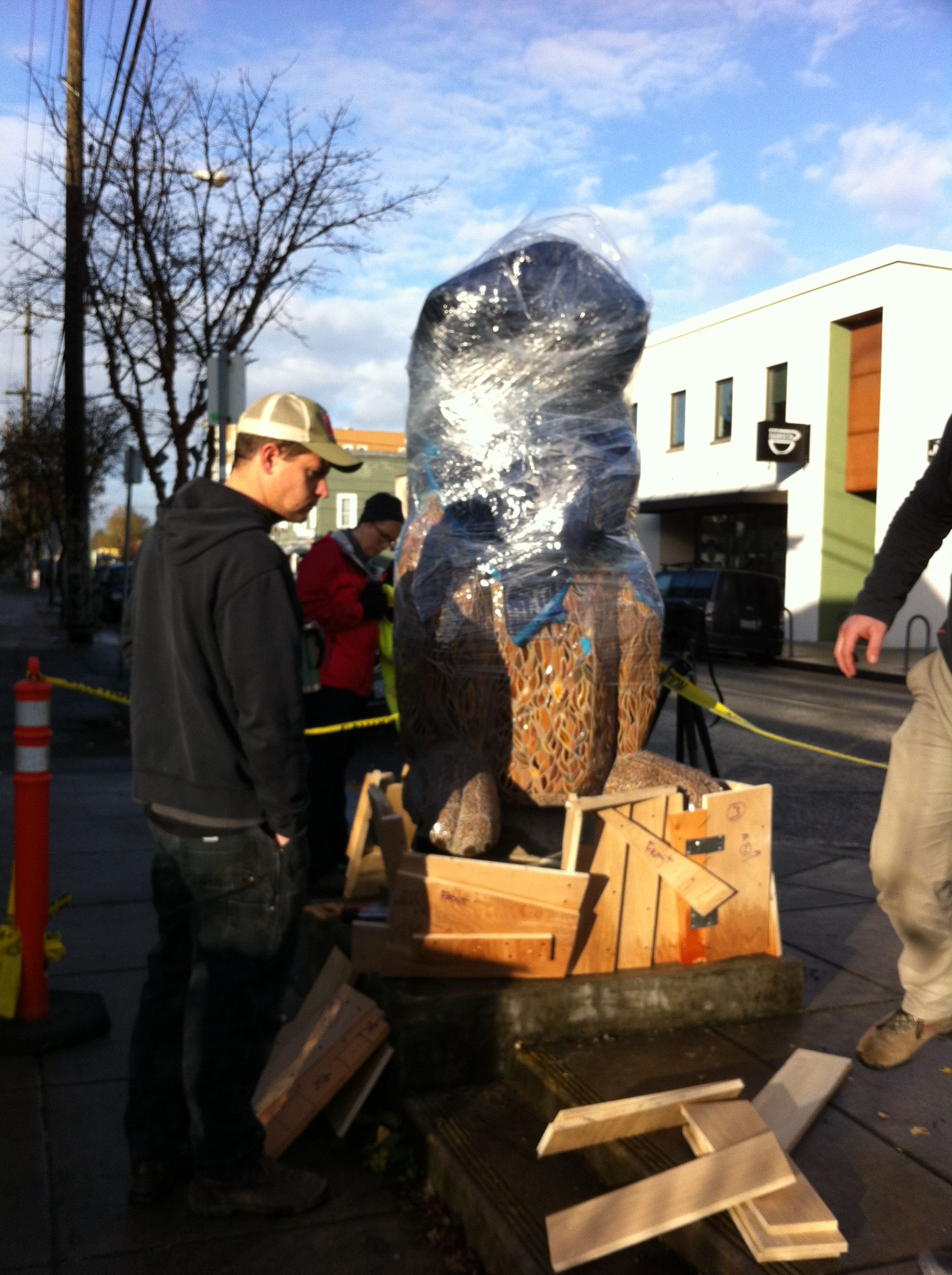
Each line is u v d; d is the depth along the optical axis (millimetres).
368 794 3842
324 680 4781
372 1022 3018
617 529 3539
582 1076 2885
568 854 3111
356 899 3975
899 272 22031
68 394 20125
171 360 12344
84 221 13148
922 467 22547
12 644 21375
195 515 2463
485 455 3393
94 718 11531
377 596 4758
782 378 25156
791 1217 2236
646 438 29828
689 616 17578
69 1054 3459
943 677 2393
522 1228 2387
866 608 2574
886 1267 2188
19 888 3557
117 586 30875
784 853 6016
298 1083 2959
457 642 3314
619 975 3197
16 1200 2689
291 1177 2689
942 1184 2486
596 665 3389
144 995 2734
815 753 10156
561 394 3406
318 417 2662
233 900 2541
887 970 3900
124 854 5840
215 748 2482
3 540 70125
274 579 2428
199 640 2443
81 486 20938
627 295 3453
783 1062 3035
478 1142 2742
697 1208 2244
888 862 2439
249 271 12625
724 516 27281
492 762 3359
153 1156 2680
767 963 3381
